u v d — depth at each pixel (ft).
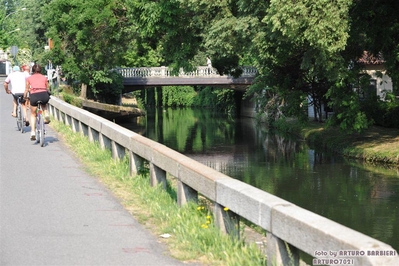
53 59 173.27
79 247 25.59
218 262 23.53
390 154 93.15
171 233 27.76
